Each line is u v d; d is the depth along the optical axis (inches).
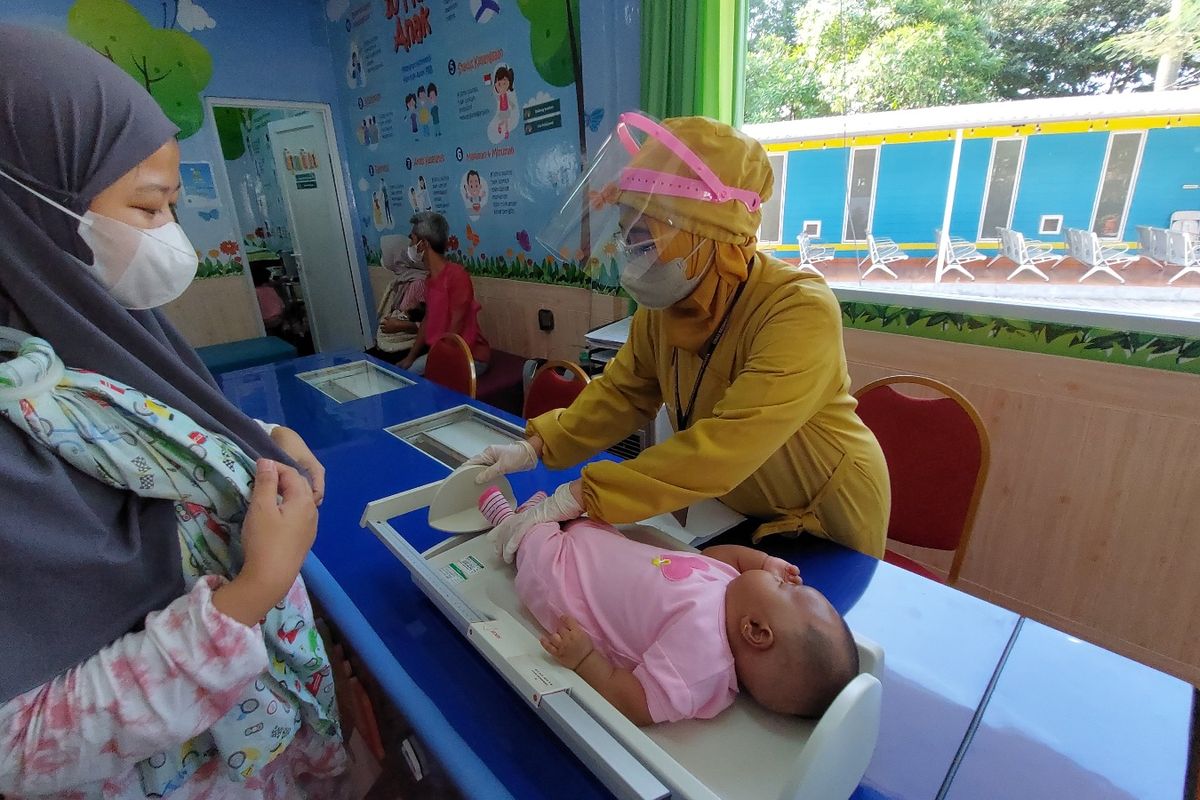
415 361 123.3
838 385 37.5
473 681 30.0
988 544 73.4
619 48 92.1
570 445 44.4
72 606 18.0
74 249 20.0
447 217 142.9
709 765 24.4
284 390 80.9
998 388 68.9
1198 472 57.6
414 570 33.9
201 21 141.7
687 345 37.9
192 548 21.9
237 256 158.9
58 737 17.4
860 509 41.7
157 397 21.4
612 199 33.8
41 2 122.5
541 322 126.4
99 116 18.5
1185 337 55.8
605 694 25.9
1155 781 24.3
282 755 29.4
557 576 30.5
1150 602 63.3
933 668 30.1
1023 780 24.6
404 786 30.5
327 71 162.4
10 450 16.9
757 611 26.1
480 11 113.7
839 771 20.7
